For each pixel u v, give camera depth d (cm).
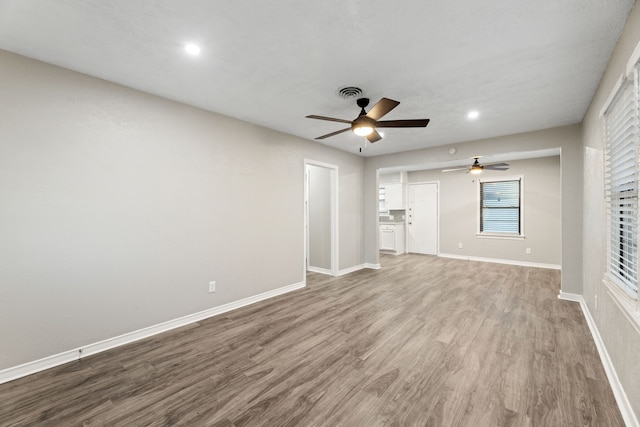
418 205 790
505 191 659
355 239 588
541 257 608
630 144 179
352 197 578
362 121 262
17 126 215
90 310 250
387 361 235
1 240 210
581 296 378
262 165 394
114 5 167
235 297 361
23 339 218
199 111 325
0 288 209
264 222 397
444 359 237
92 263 251
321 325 309
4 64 211
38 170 224
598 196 265
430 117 355
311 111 337
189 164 316
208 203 333
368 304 375
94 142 252
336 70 243
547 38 197
